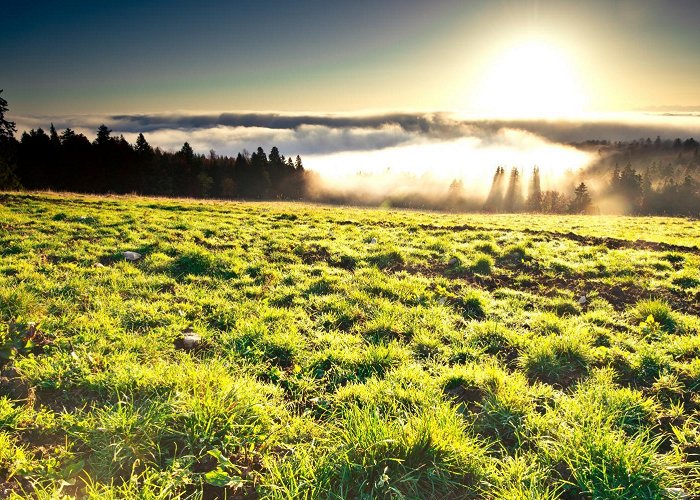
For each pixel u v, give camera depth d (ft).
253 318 24.49
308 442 13.66
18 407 14.02
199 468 12.23
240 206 96.73
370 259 40.91
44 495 10.57
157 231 49.98
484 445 14.03
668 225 90.48
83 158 277.03
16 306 21.48
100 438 13.00
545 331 24.31
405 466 11.93
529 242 50.52
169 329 22.16
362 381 18.42
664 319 25.88
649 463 12.09
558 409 15.46
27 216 54.19
